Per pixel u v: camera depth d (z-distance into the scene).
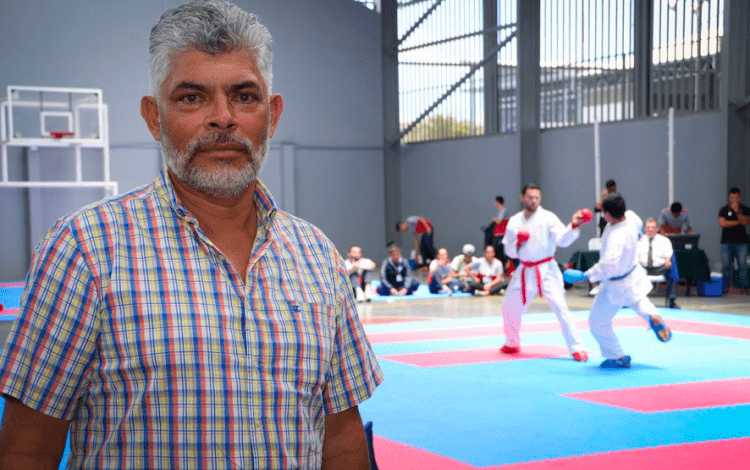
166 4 20.38
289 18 21.84
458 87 21.41
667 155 16.52
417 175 22.80
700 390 6.25
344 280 1.59
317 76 22.25
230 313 1.33
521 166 19.14
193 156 1.39
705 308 11.91
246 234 1.46
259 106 1.44
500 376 6.97
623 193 17.45
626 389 6.32
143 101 1.51
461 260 15.38
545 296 7.90
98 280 1.30
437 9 21.78
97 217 1.34
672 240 13.74
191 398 1.29
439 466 4.27
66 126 19.28
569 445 4.67
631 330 9.95
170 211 1.37
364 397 1.60
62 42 19.33
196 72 1.39
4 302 12.09
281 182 21.66
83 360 1.30
